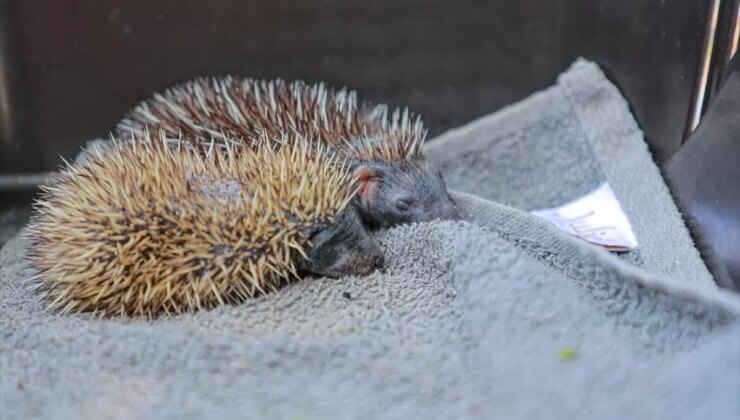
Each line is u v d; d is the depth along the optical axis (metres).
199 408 0.37
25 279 0.45
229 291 0.42
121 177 0.43
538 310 0.39
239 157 0.44
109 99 0.55
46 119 0.55
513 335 0.38
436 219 0.45
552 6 0.53
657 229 0.47
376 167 0.47
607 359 0.37
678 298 0.38
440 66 0.55
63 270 0.42
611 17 0.52
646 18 0.51
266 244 0.42
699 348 0.37
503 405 0.37
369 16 0.54
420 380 0.38
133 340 0.39
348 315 0.41
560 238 0.42
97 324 0.41
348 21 0.54
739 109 0.45
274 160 0.43
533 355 0.38
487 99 0.55
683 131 0.52
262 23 0.54
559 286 0.39
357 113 0.50
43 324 0.41
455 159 0.52
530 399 0.37
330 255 0.43
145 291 0.42
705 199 0.46
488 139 0.52
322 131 0.48
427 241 0.43
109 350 0.39
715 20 0.50
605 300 0.39
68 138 0.56
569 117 0.51
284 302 0.42
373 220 0.47
